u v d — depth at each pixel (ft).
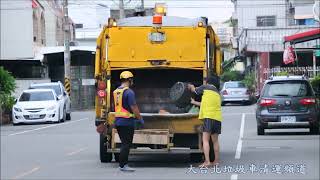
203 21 73.67
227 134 109.91
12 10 222.28
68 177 64.49
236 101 208.54
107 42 72.74
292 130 118.42
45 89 156.35
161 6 76.43
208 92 69.21
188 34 72.23
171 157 80.69
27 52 222.48
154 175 64.80
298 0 249.96
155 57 72.18
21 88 212.43
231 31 296.71
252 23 259.19
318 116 104.83
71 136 111.34
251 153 82.23
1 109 155.53
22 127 139.54
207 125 68.85
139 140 69.82
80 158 80.38
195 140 71.82
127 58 72.23
